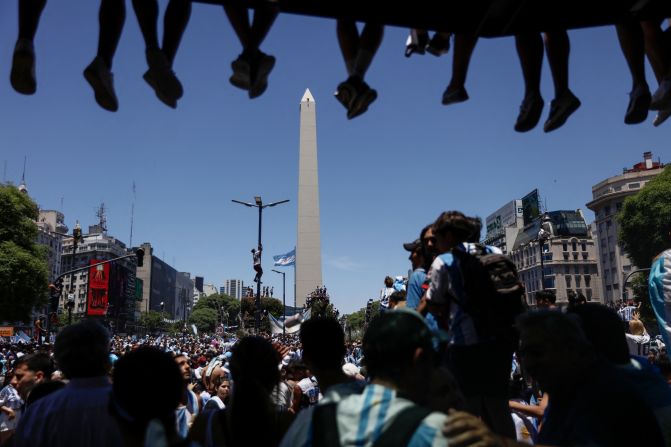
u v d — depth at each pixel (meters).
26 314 51.28
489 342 3.33
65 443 3.09
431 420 1.99
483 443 1.88
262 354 3.30
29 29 2.56
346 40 3.11
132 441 2.24
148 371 2.24
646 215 58.94
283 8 2.78
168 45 2.82
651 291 3.88
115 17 2.73
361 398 2.15
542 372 2.51
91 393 3.27
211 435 3.39
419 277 4.18
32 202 54.66
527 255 127.25
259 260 32.69
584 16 2.88
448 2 2.77
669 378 5.73
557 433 2.47
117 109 2.82
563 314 2.59
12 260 48.69
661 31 3.11
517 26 2.90
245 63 2.74
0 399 8.05
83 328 3.39
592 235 121.88
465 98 3.16
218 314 194.75
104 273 127.19
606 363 2.52
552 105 3.11
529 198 128.25
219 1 2.70
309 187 54.16
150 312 179.00
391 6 2.75
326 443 2.07
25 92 2.63
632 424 2.24
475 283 3.33
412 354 2.18
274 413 3.29
